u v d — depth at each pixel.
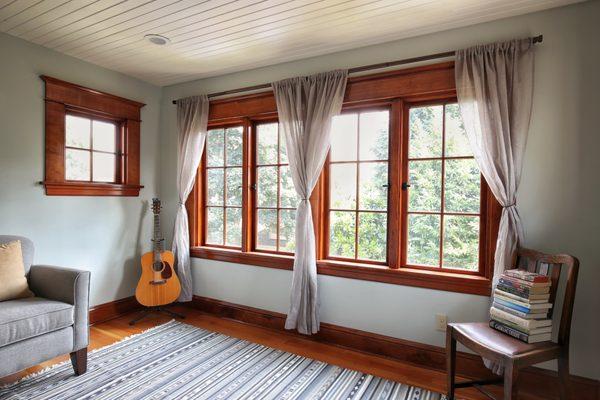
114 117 3.24
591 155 1.94
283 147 3.04
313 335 2.79
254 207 3.19
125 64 3.04
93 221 3.07
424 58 2.36
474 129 2.17
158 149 3.64
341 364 2.39
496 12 2.09
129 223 3.36
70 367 2.29
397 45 2.49
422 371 2.31
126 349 2.57
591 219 1.94
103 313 3.13
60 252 2.83
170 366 2.32
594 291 1.94
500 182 2.07
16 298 2.15
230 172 3.34
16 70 2.55
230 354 2.52
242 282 3.17
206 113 3.30
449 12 2.10
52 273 2.25
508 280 1.86
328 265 2.71
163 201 3.64
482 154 2.14
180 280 3.38
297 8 2.09
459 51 2.23
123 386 2.07
